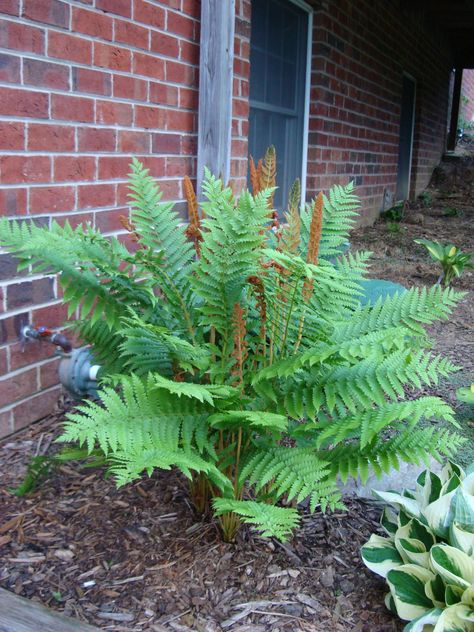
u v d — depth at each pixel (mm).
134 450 1820
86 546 2189
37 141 2918
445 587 1830
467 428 3277
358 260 2508
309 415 2064
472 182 13547
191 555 2164
